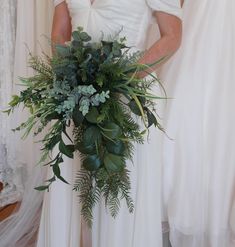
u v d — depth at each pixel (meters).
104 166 0.85
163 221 1.45
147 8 1.01
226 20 1.25
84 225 1.23
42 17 1.67
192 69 1.30
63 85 0.82
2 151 1.87
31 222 1.67
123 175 0.93
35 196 1.65
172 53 1.04
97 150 0.84
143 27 1.02
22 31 1.70
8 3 1.71
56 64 0.84
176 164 1.37
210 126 1.33
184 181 1.37
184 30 1.29
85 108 0.79
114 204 0.98
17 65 1.73
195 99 1.32
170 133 1.34
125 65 0.86
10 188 1.96
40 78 0.89
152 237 1.18
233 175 1.36
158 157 1.14
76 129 0.89
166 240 1.52
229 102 1.30
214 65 1.29
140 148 1.07
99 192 0.96
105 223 1.11
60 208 1.15
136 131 0.92
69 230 1.17
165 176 1.38
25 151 1.76
